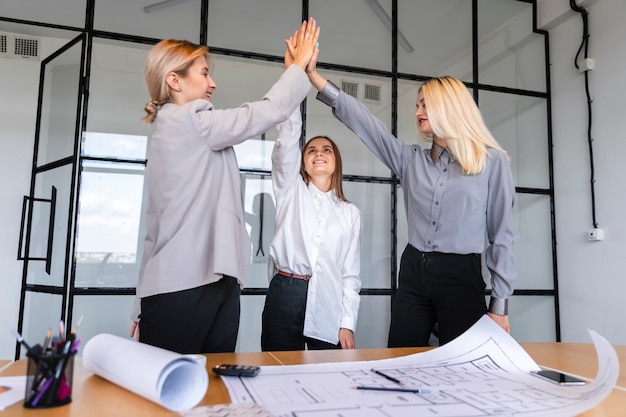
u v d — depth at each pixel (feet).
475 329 3.04
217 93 9.44
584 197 10.07
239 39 9.63
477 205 4.94
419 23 10.64
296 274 6.02
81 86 8.90
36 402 1.74
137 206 9.09
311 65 4.83
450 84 4.99
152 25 9.28
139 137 9.16
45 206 10.41
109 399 1.86
